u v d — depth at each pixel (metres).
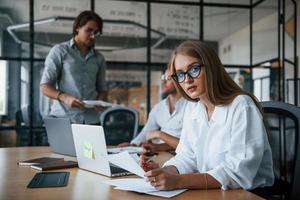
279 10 4.30
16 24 4.34
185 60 1.14
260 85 4.68
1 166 1.42
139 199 0.91
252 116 1.14
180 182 0.99
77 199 0.91
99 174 1.25
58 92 2.17
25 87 4.32
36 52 4.37
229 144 1.15
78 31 2.33
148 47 4.70
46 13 4.40
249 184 1.05
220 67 1.18
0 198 0.92
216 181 1.02
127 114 2.64
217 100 1.18
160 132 2.02
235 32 4.88
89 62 2.46
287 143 1.24
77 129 1.33
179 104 2.29
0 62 4.28
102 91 2.63
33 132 4.25
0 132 4.23
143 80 4.68
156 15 4.71
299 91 4.21
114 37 4.64
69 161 1.48
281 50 4.27
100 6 4.55
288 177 1.23
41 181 1.12
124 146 1.96
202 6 4.78
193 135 1.33
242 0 4.84
